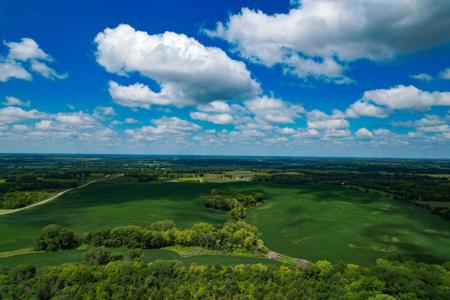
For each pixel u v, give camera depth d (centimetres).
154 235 9888
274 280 6800
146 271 6906
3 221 12800
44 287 6309
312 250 10319
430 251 10344
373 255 9944
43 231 9481
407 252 10238
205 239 10019
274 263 8656
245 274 6875
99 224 12344
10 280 6538
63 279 6556
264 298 6369
